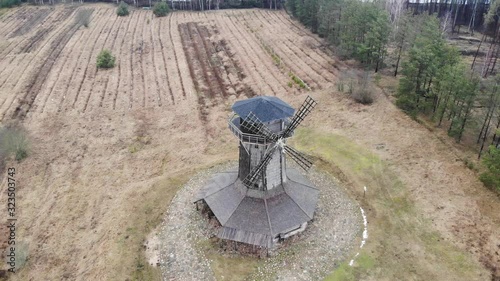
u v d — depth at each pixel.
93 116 64.75
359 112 61.03
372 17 74.81
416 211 42.53
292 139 56.00
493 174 43.47
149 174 50.78
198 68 82.44
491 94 48.88
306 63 81.88
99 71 82.38
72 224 43.69
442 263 36.53
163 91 72.69
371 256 37.78
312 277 36.12
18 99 70.31
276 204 39.72
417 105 59.34
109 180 50.06
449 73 51.31
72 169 52.34
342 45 80.00
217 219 40.47
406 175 47.59
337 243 39.44
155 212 44.34
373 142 53.91
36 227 43.50
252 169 38.94
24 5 131.38
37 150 56.22
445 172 47.44
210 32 105.75
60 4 132.12
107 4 133.12
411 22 75.25
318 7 96.75
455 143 52.34
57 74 80.81
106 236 41.69
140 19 118.44
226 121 61.59
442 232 39.75
